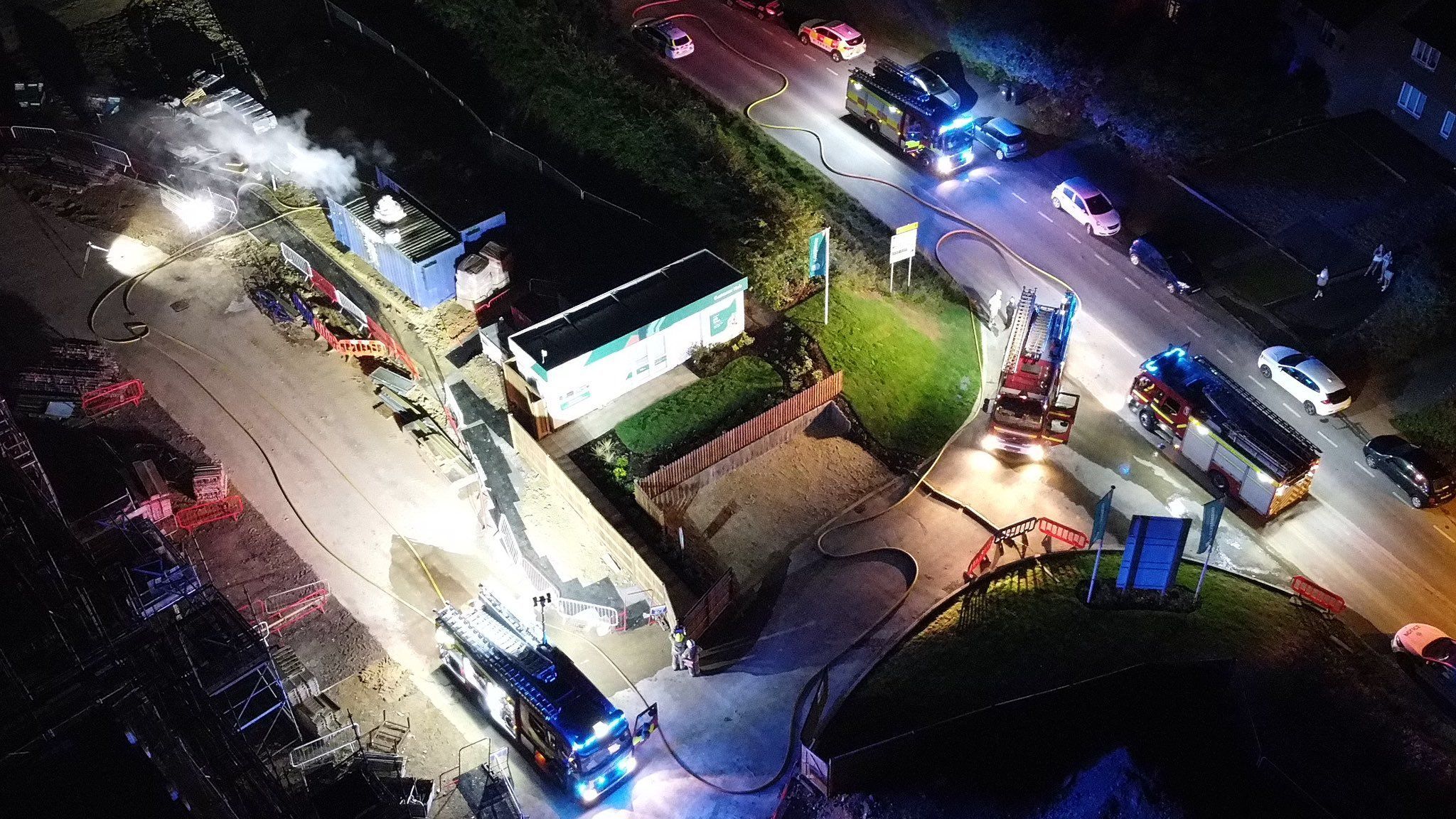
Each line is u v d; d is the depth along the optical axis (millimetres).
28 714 31141
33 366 47469
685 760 35625
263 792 30703
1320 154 54656
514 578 40906
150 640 32875
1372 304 48594
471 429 45344
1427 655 36344
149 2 66625
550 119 58719
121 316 50000
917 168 56312
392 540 42094
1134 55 60125
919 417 45438
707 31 64875
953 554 40719
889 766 34344
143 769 30391
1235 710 35156
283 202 55406
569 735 32969
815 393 44188
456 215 53750
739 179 54906
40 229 53812
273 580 40844
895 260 47750
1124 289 50281
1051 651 37125
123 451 44500
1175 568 37344
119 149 56781
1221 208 53188
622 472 41938
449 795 34531
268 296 50594
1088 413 45719
